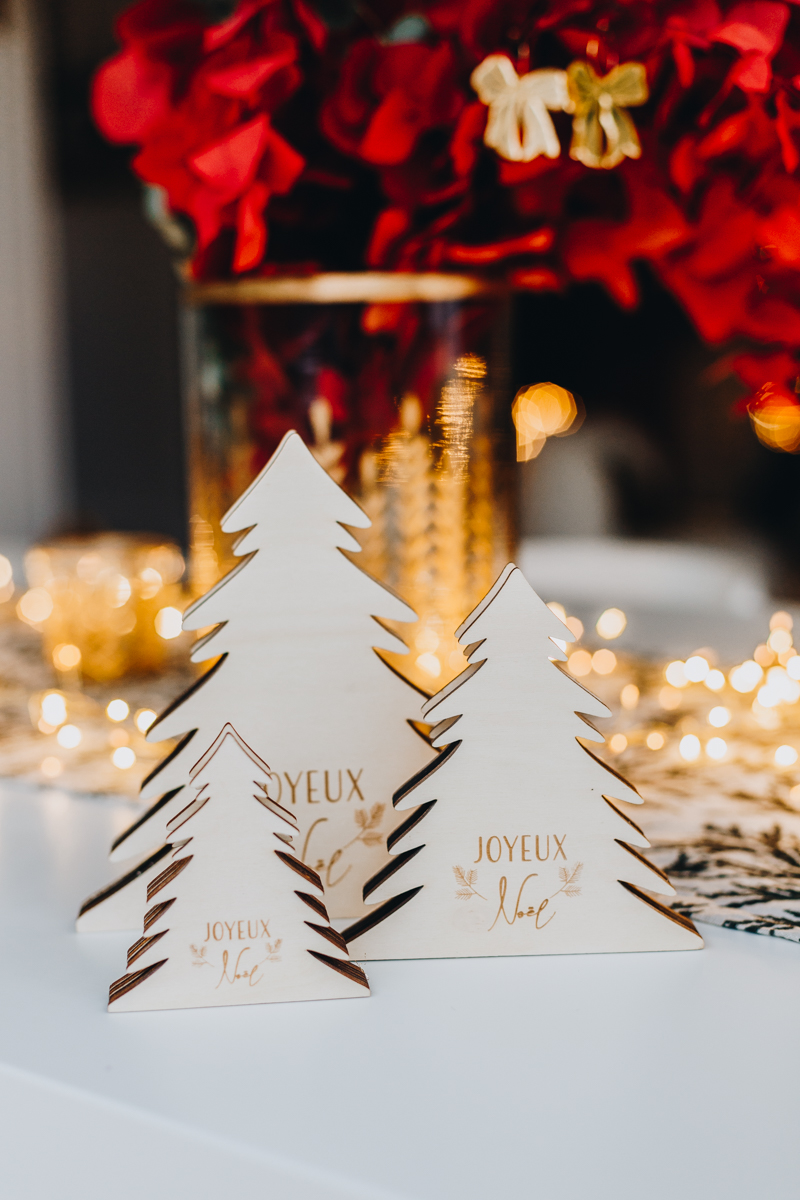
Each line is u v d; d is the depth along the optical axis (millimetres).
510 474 886
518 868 700
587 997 679
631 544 2479
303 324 832
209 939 671
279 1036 657
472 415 850
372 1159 605
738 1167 603
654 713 972
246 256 785
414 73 783
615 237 833
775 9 765
